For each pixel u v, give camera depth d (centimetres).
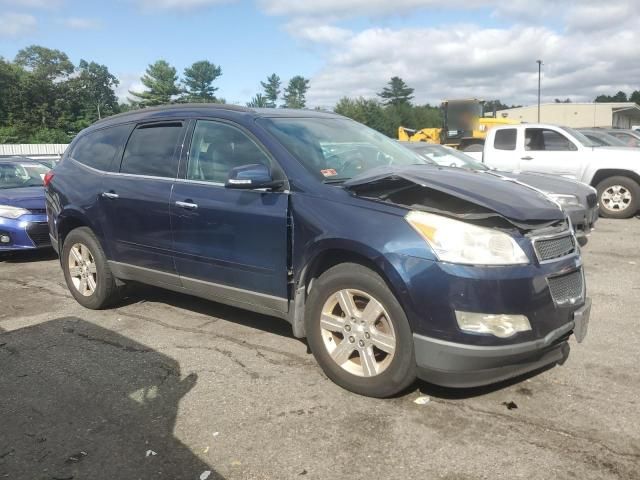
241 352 454
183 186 470
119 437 336
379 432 331
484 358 326
